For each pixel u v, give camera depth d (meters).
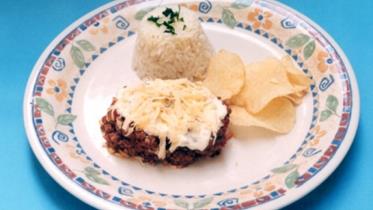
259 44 0.47
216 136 0.37
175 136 0.36
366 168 0.38
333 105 0.39
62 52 0.45
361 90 0.43
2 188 0.38
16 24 0.51
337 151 0.35
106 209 0.33
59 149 0.38
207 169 0.38
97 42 0.47
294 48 0.45
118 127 0.37
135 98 0.38
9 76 0.46
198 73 0.45
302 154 0.37
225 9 0.49
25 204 0.37
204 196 0.36
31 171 0.39
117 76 0.46
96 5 0.52
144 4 0.49
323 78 0.42
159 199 0.35
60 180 0.35
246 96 0.40
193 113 0.37
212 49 0.47
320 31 0.45
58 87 0.43
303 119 0.41
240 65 0.41
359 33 0.48
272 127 0.39
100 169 0.38
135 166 0.38
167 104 0.38
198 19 0.47
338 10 0.50
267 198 0.33
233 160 0.38
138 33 0.45
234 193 0.35
